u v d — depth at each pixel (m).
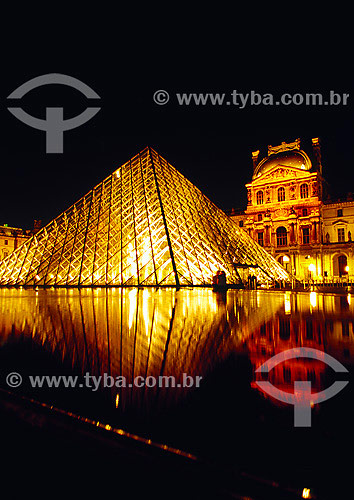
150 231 37.22
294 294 25.69
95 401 3.78
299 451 2.56
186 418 3.27
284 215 77.81
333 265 72.12
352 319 10.49
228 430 2.98
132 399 3.82
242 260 43.81
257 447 2.65
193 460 2.50
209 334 7.95
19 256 47.97
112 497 2.23
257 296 22.80
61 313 12.51
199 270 35.59
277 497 2.02
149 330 8.59
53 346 6.73
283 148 82.56
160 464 2.50
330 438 2.77
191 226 41.03
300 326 9.06
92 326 9.35
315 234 74.12
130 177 49.00
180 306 15.30
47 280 39.47
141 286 32.88
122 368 5.11
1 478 2.50
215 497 2.12
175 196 45.06
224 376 4.63
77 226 46.47
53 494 2.30
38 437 3.04
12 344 6.93
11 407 3.66
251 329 8.64
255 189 83.00
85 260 39.88
